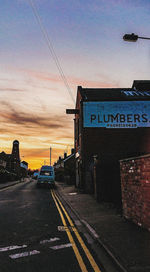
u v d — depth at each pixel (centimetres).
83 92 1883
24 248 443
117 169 1103
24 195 1451
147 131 1595
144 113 1620
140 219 579
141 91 1883
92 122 1608
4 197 1322
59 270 346
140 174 582
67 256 404
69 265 365
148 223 533
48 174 2362
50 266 360
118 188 1085
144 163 559
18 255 406
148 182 536
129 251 402
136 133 1590
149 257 373
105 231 543
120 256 378
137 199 601
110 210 850
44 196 1416
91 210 857
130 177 657
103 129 1597
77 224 657
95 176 1142
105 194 1084
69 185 2595
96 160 1134
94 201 1109
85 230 586
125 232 530
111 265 366
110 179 1096
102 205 977
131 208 644
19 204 1038
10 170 5622
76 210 861
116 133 1588
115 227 582
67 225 644
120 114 1619
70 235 538
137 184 602
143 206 562
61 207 979
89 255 409
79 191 1605
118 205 959
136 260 360
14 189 1992
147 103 1636
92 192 1522
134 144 1572
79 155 1806
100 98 1664
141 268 330
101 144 1571
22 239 503
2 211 854
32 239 504
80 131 1716
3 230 580
